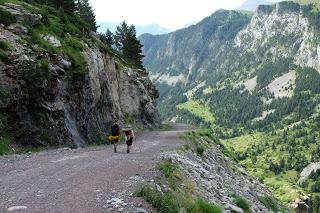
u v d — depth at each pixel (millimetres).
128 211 11477
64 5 70688
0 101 27781
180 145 37500
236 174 43844
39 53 33781
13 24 36219
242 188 34625
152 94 108688
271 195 47344
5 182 15422
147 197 12812
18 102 29375
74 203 12094
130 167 18812
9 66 29781
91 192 13477
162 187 15672
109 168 18406
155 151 29375
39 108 31688
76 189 13945
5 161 21062
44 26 42219
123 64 86750
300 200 128625
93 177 16125
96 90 48188
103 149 30812
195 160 32219
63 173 17141
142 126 80938
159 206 12344
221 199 20891
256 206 28141
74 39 47469
